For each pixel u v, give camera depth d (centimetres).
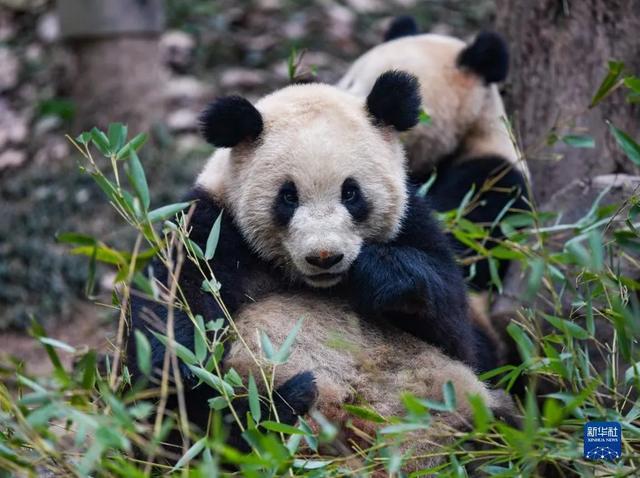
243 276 823
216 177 848
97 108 1886
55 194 1764
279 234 805
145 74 1905
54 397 593
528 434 588
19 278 1591
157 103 1933
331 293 838
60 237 638
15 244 1652
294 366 778
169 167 1784
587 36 1166
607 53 1151
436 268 828
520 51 1251
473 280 1132
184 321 763
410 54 1206
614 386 771
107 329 1401
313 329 800
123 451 773
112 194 739
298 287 844
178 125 2033
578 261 729
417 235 845
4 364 753
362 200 802
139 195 702
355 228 802
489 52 1189
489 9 2505
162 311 766
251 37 2436
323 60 2264
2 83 2294
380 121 841
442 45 1241
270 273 841
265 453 644
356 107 842
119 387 752
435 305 802
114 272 1595
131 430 572
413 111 841
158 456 784
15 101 2247
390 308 797
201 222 815
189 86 2195
